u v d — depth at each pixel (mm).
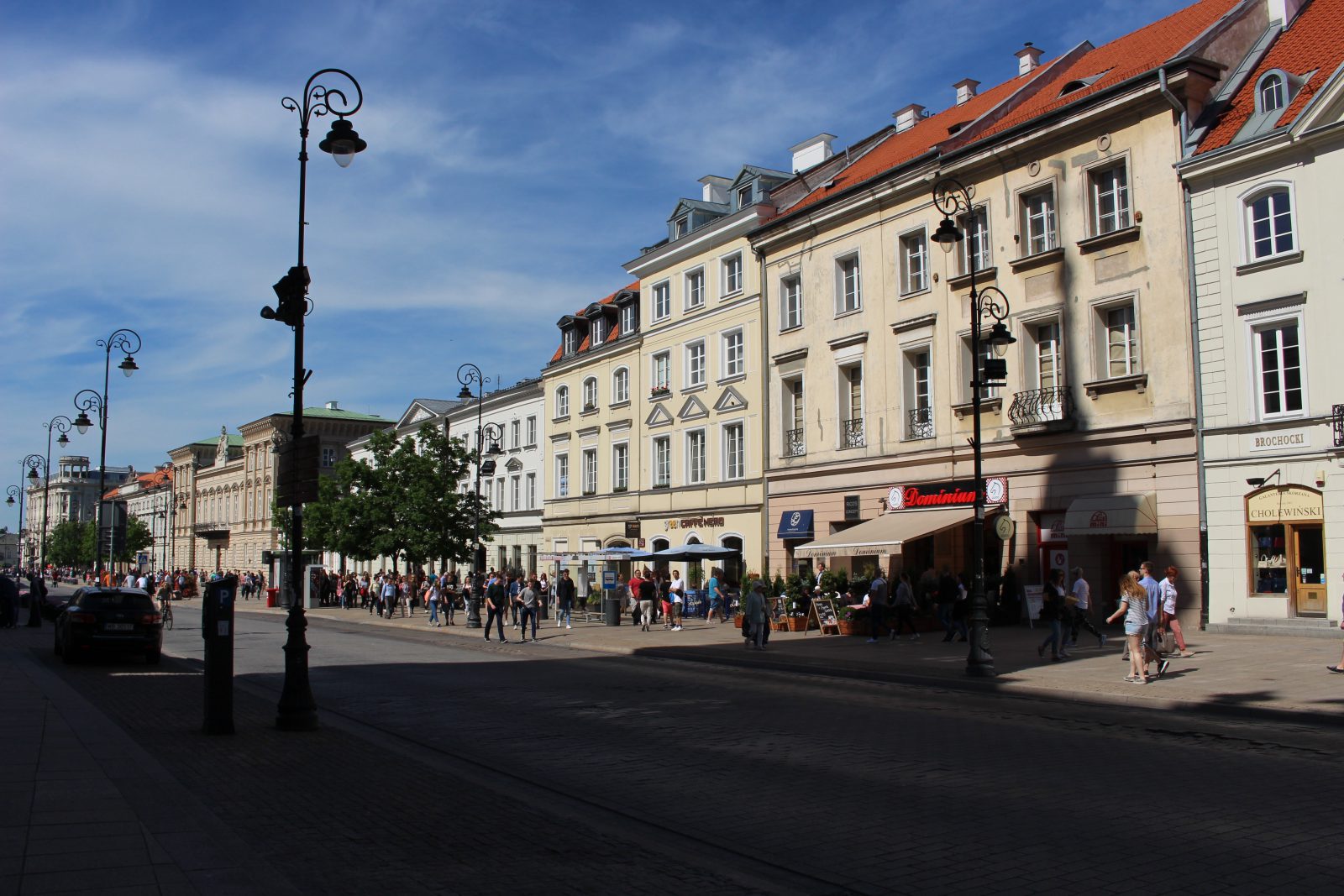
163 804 8094
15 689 16094
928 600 28141
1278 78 24125
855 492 34156
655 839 7629
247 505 98125
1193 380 24766
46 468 57781
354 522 50875
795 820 8164
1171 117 25453
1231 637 23156
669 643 27484
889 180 32625
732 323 40375
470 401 63562
